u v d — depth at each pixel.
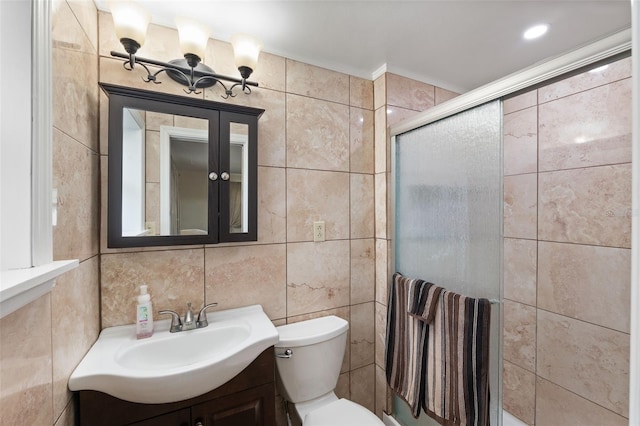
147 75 1.19
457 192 1.25
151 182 1.11
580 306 1.41
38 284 0.56
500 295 1.09
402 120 1.65
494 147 1.10
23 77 0.64
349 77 1.64
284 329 1.39
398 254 1.60
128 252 1.15
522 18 1.22
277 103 1.45
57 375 0.75
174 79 1.23
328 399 1.36
